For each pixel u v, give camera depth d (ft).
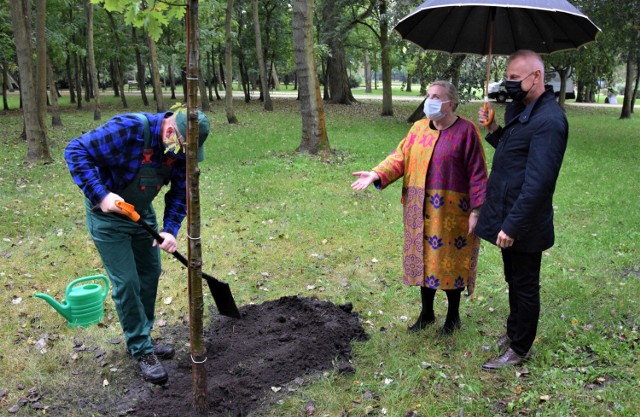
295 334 11.69
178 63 81.30
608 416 8.75
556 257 16.83
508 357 10.42
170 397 9.83
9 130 50.98
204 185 27.61
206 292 14.61
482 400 9.39
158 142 9.47
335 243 18.70
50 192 26.17
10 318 13.14
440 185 10.41
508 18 10.89
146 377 10.21
